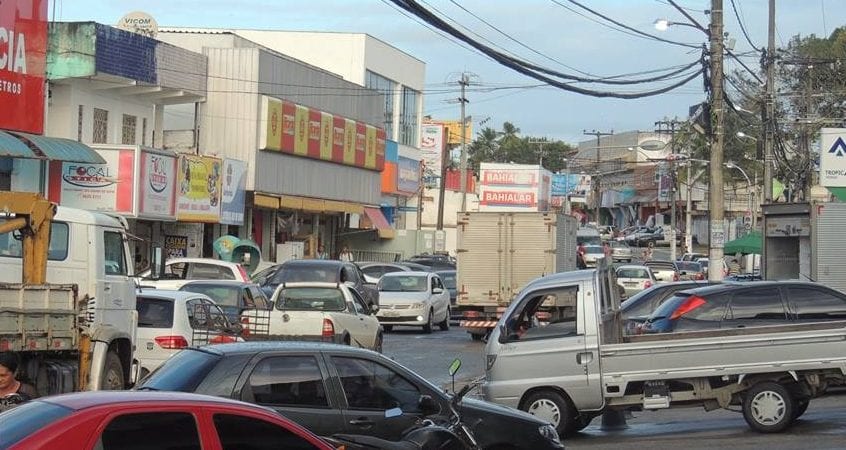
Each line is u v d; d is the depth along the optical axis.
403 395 9.75
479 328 28.62
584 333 14.36
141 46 32.94
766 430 14.56
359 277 29.75
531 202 76.94
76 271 14.05
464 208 60.84
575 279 14.56
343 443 7.88
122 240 14.98
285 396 9.32
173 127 40.91
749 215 72.19
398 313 31.50
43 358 12.41
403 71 62.81
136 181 30.47
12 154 24.56
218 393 9.13
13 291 11.80
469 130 93.00
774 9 40.12
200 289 21.78
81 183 30.00
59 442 5.61
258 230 42.91
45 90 28.41
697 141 83.00
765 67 42.28
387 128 60.56
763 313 14.87
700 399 14.49
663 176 98.38
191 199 34.56
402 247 58.12
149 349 16.61
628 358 14.29
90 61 30.17
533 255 29.02
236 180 38.38
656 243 96.38
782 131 52.41
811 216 28.50
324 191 46.78
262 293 23.14
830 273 28.41
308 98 44.66
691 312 15.02
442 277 38.19
